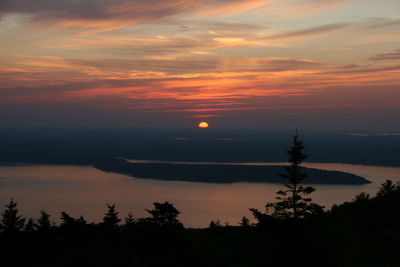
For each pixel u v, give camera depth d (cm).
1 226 3541
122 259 2483
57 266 2642
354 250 2248
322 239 2536
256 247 2605
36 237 3325
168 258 2395
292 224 1947
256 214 2039
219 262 2400
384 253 2116
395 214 2703
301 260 1847
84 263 2580
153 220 2545
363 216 2891
